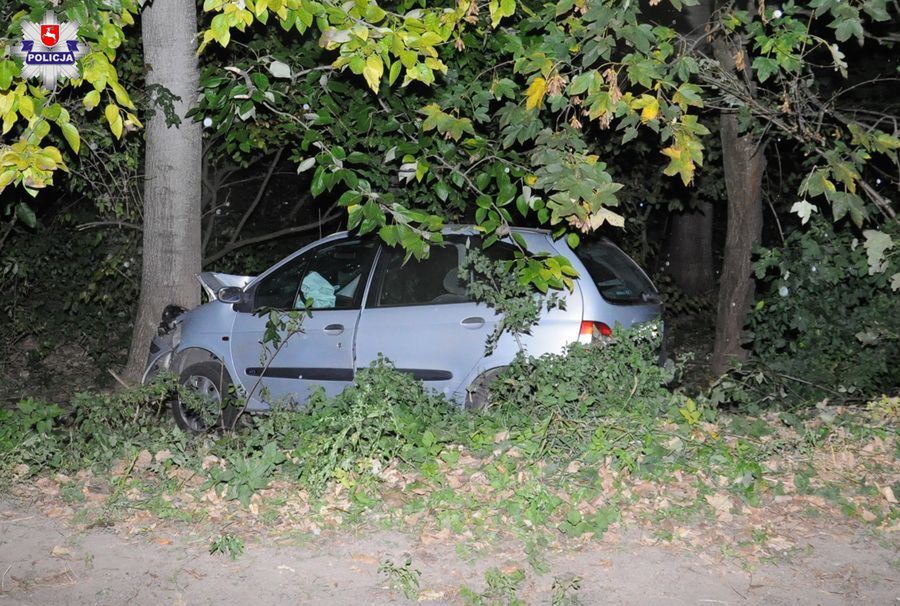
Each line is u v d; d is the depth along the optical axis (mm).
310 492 6062
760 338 9570
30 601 5023
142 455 6715
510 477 6141
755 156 11086
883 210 9461
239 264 14469
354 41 6422
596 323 7801
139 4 8398
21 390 12094
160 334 9711
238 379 9211
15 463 6602
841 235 9484
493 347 7895
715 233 22750
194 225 10000
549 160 6578
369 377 7402
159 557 5453
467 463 6508
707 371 12992
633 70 6477
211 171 14648
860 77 12141
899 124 10031
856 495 6230
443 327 8219
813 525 5855
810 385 8859
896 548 5598
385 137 9359
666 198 14117
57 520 5945
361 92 9438
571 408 6930
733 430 7035
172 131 9711
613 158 12547
